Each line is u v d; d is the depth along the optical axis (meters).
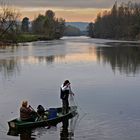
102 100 32.19
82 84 41.44
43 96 34.19
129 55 89.00
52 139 21.33
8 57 82.06
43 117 24.56
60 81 43.81
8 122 23.52
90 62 70.81
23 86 39.91
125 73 51.81
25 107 23.88
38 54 92.94
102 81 43.81
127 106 29.67
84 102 31.36
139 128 23.39
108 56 86.38
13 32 145.12
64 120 25.41
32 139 21.38
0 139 21.31
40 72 53.16
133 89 37.78
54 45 151.62
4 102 31.33
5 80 44.62
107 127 23.67
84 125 24.17
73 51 107.19
